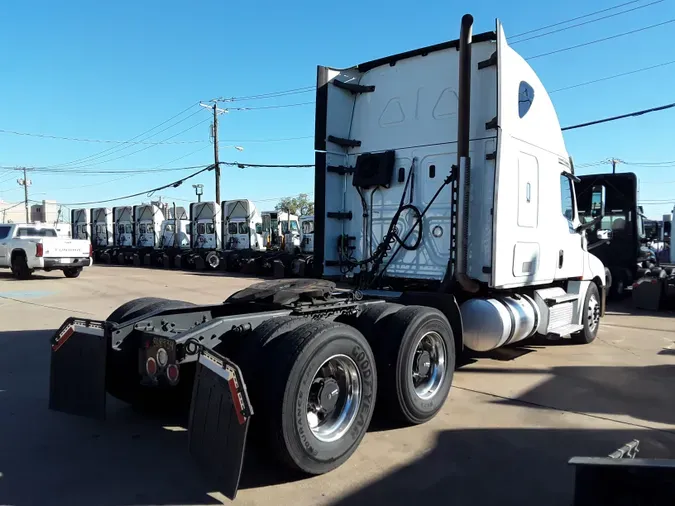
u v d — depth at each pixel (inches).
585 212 601.6
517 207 243.8
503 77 224.2
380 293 248.4
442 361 199.8
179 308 191.9
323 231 272.4
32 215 2564.0
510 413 200.5
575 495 104.0
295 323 155.9
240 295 190.1
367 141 276.8
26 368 255.0
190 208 1127.0
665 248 766.5
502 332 236.2
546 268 275.9
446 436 177.5
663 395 224.2
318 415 151.9
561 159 293.7
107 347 166.4
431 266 251.1
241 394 125.3
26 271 735.1
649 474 97.0
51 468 150.2
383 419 193.0
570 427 186.1
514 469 152.6
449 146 247.8
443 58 251.1
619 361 283.9
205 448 133.1
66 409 172.6
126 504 130.4
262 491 138.3
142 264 1181.7
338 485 142.1
